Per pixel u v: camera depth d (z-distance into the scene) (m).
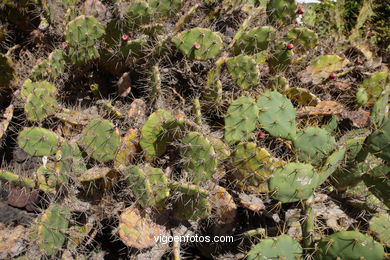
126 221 2.29
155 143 2.46
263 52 2.76
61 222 2.31
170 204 2.41
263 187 2.38
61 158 2.34
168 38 2.68
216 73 2.63
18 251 2.41
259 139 2.57
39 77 2.77
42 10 2.91
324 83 3.00
